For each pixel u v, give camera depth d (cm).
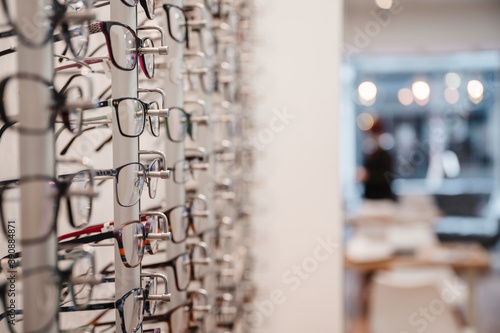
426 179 432
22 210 37
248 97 187
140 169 58
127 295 56
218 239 111
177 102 77
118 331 56
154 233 62
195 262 85
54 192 39
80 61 48
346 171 402
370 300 312
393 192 417
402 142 430
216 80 115
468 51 394
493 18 377
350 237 364
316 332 237
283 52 234
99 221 70
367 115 410
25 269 37
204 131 98
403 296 276
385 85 421
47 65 38
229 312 121
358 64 412
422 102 423
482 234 424
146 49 59
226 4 120
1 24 39
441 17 380
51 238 39
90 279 45
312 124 234
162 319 74
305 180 235
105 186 71
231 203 132
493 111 424
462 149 430
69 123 41
